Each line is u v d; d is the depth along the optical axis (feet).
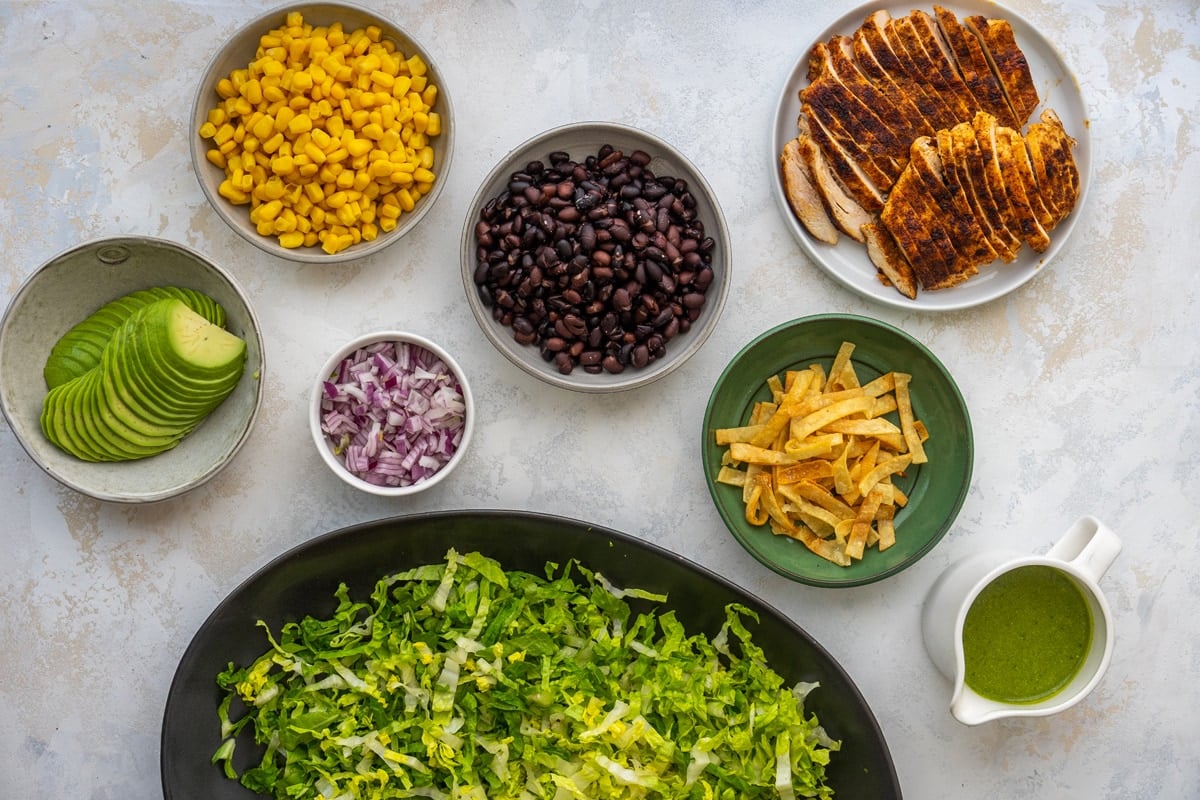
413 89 3.10
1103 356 3.24
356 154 3.03
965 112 3.12
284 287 3.20
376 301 3.21
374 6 3.21
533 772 2.97
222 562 3.20
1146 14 3.24
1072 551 3.02
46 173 3.19
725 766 2.99
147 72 3.20
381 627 3.05
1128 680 3.23
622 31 3.22
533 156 3.12
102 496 3.00
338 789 2.98
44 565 3.19
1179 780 3.23
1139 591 3.24
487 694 2.97
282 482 3.20
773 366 3.16
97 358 3.09
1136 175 3.24
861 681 3.21
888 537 3.13
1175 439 3.23
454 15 3.21
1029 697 3.02
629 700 2.97
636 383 3.05
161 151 3.20
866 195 3.13
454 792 2.92
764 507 3.12
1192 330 3.23
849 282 3.16
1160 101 3.24
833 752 3.08
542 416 3.21
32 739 3.19
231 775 3.04
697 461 3.21
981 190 3.09
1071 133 3.18
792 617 3.21
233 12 3.21
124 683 3.19
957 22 3.13
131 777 3.20
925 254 3.10
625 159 3.11
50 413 3.04
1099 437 3.24
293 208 3.10
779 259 3.22
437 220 3.21
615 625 3.08
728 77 3.23
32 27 3.19
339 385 3.06
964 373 3.24
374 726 3.00
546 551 3.08
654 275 3.04
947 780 3.21
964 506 3.23
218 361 3.02
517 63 3.22
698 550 3.21
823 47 3.14
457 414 3.08
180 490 3.01
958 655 2.92
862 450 3.12
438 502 3.21
